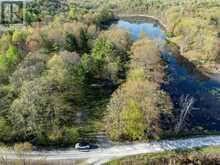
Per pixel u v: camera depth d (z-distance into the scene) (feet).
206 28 567.59
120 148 325.21
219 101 414.82
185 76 477.77
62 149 324.19
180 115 371.15
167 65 504.02
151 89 366.43
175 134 345.10
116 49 473.26
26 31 514.68
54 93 375.25
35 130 332.60
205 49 528.22
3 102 368.27
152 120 338.75
